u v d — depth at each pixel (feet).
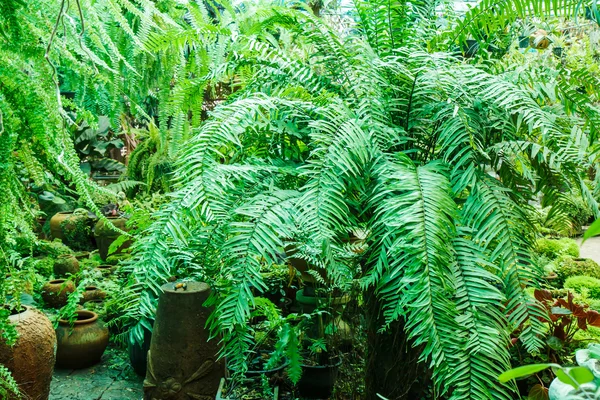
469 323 3.37
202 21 4.66
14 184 2.45
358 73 4.37
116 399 7.01
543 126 3.90
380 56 4.99
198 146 3.79
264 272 8.13
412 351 4.21
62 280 9.76
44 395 5.80
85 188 2.60
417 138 4.68
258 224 3.68
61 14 2.35
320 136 3.80
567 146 4.03
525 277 3.71
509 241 3.73
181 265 5.99
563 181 4.83
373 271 3.76
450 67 4.24
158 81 4.54
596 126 4.34
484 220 3.90
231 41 4.90
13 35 2.29
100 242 12.15
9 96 2.30
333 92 4.70
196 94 4.86
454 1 5.51
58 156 2.38
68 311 7.50
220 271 4.01
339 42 4.97
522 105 4.18
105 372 7.89
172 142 4.86
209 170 3.70
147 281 4.74
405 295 3.36
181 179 3.98
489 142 4.53
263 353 6.69
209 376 5.90
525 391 6.08
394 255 3.54
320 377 6.30
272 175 4.28
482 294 3.47
